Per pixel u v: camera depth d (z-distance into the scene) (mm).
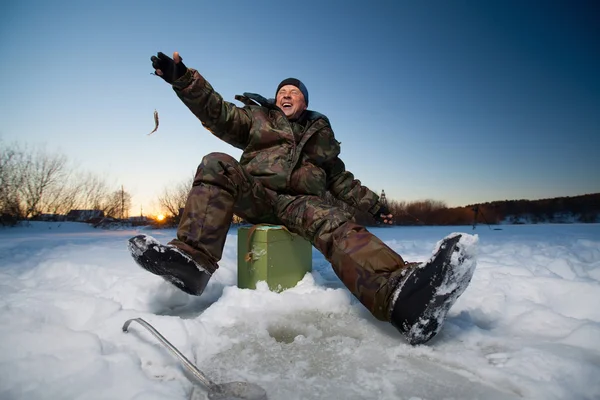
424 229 10320
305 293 2064
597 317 1864
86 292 2137
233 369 1302
